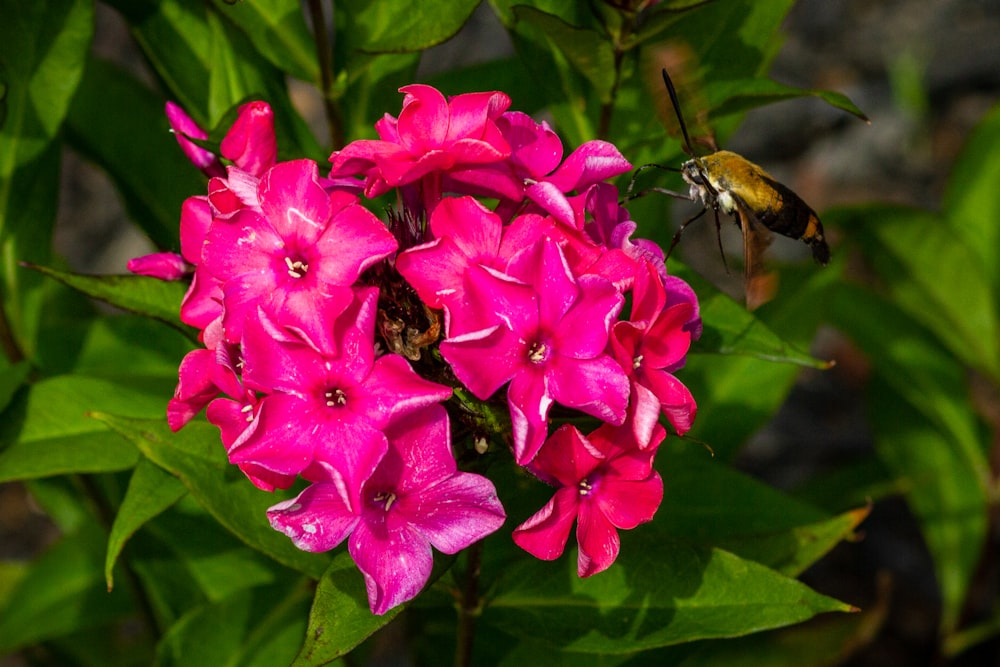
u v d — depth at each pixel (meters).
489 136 0.37
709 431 0.48
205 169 0.41
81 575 0.50
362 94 0.44
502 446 0.38
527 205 0.38
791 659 0.50
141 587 0.49
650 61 0.43
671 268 0.41
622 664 0.43
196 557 0.47
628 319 0.38
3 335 0.46
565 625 0.40
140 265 0.39
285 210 0.37
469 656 0.41
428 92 0.38
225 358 0.37
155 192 0.47
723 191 0.41
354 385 0.36
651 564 0.40
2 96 0.43
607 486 0.38
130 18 0.45
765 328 0.41
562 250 0.37
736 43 0.44
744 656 0.50
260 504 0.39
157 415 0.43
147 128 0.47
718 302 0.41
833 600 0.39
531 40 0.44
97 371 0.46
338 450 0.36
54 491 0.52
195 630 0.44
